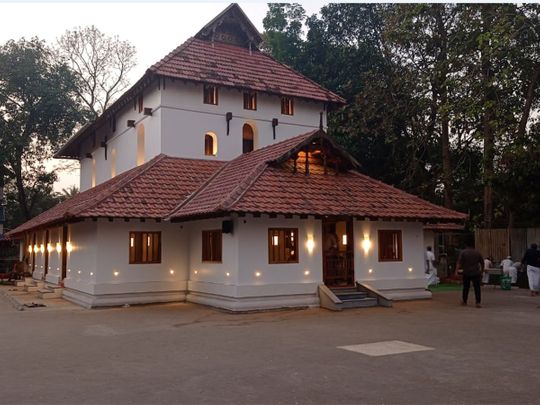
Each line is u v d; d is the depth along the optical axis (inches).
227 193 661.9
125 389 290.8
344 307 657.6
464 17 964.0
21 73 1574.8
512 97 979.3
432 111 1154.7
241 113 924.6
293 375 319.9
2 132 1585.9
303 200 661.9
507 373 321.7
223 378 313.9
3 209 1758.1
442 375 317.4
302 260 678.5
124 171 999.6
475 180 1285.7
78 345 427.8
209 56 934.4
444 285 1005.2
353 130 1242.0
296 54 1514.5
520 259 1039.0
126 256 724.7
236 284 634.8
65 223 791.1
